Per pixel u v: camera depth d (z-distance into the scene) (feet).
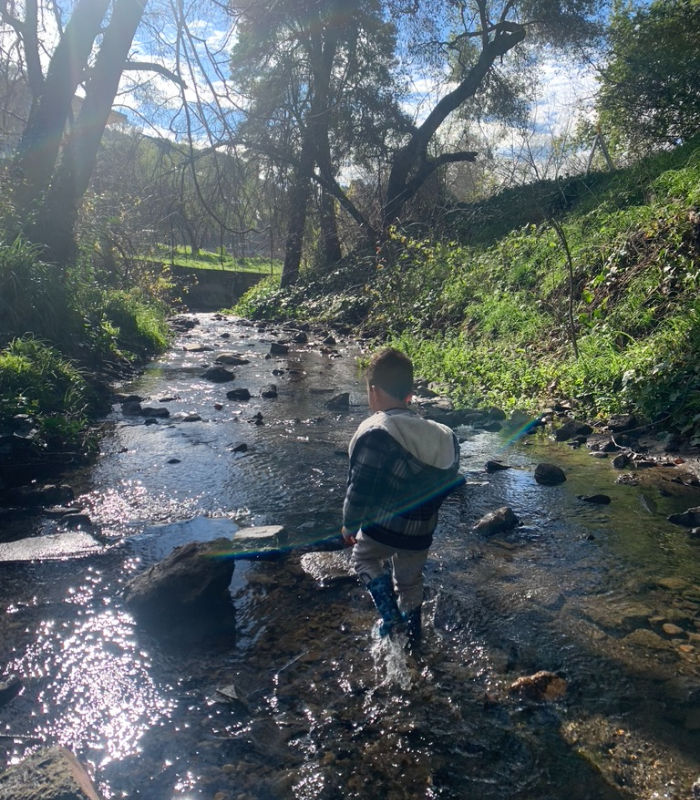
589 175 52.54
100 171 46.24
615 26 61.11
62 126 38.19
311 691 8.45
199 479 17.03
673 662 9.07
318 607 10.62
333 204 70.13
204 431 21.88
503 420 24.17
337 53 61.82
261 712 8.04
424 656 9.25
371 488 8.84
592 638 9.70
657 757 7.28
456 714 8.00
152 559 12.35
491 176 59.88
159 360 37.17
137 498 15.61
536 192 46.50
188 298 89.51
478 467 18.56
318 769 7.09
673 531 13.78
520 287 39.78
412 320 45.52
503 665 9.02
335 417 24.21
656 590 11.17
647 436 20.79
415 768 7.11
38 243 32.40
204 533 13.60
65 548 12.59
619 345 27.40
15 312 26.86
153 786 6.86
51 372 22.88
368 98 61.98
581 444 20.86
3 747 7.39
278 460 18.78
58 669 8.91
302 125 45.85
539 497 15.98
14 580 11.42
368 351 41.70
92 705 8.16
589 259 34.63
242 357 38.96
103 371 30.30
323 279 66.13
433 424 9.26
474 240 55.52
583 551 12.80
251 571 11.86
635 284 29.27
